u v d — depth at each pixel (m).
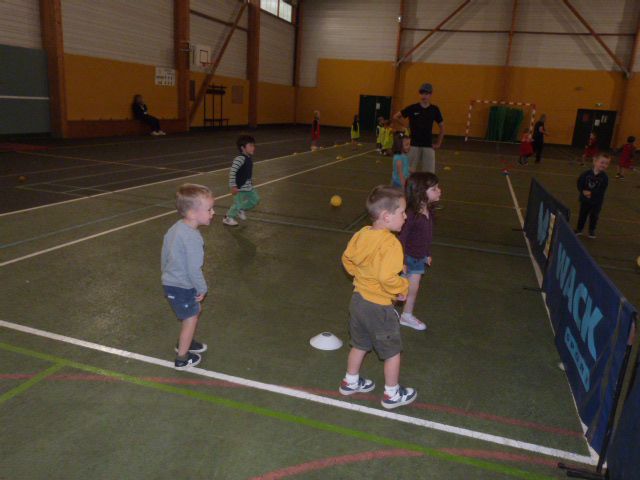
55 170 10.76
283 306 4.50
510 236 7.49
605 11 26.23
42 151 13.61
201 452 2.60
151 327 3.92
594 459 2.72
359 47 31.41
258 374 3.37
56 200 7.96
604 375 2.60
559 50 27.44
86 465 2.47
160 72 21.42
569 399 3.29
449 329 4.24
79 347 3.56
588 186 7.34
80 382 3.15
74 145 15.38
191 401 3.03
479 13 28.22
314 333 4.02
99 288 4.61
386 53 30.84
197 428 2.79
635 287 5.56
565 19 26.92
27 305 4.18
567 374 3.35
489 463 2.65
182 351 3.33
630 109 26.84
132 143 17.03
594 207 7.42
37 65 16.03
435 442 2.79
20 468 2.43
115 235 6.24
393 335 2.92
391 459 2.64
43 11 15.92
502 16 27.83
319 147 19.64
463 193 11.12
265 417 2.92
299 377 3.37
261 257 5.80
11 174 9.99
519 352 3.90
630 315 2.31
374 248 2.77
